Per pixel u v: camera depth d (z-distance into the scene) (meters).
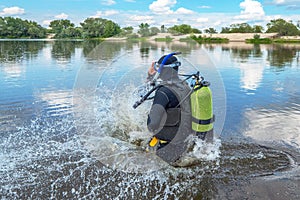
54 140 3.13
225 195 2.21
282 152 2.91
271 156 2.81
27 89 5.63
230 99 5.00
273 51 18.38
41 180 2.38
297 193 2.21
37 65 9.45
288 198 2.16
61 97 4.98
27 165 2.61
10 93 5.27
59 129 3.45
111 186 2.31
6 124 3.60
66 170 2.53
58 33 50.19
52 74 7.54
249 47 23.44
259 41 36.16
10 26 50.97
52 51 15.84
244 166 2.62
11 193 2.20
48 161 2.68
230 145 3.04
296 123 3.75
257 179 2.41
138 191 2.25
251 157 2.79
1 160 2.68
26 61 10.63
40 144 3.04
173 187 2.31
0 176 2.42
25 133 3.32
